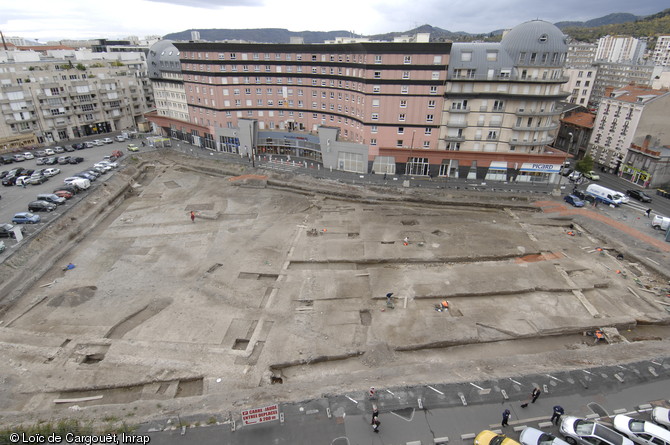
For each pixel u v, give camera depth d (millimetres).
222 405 26328
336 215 59500
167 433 24125
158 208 62844
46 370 30922
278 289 41156
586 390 27156
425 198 63688
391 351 32969
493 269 44250
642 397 26641
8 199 59562
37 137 94250
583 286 41188
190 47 82562
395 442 23469
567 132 93938
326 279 42844
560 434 23938
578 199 60625
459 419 24906
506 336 34688
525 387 27266
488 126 67438
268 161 82500
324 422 24766
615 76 128000
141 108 119625
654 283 42156
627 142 74375
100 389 29516
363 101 70250
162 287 41781
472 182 69812
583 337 35281
